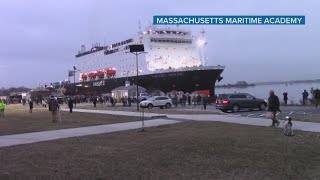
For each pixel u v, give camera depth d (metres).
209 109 46.72
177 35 89.50
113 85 98.00
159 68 86.69
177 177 10.14
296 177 10.20
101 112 45.22
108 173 10.64
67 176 10.36
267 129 20.52
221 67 82.06
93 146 15.55
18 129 24.72
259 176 10.23
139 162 11.95
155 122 27.69
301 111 35.53
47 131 23.36
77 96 105.81
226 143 15.13
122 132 21.11
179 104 66.25
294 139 16.25
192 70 80.50
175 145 14.80
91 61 112.06
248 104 39.84
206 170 10.87
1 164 12.08
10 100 127.81
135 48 40.88
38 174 10.60
